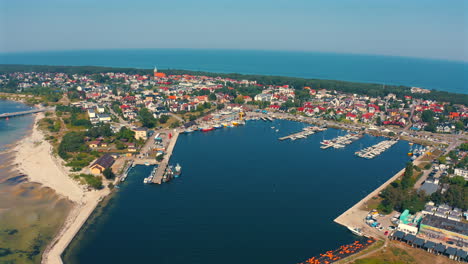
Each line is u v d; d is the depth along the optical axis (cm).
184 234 18262
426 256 16462
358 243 17712
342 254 16700
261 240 17862
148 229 18662
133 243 17362
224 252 16762
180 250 16850
